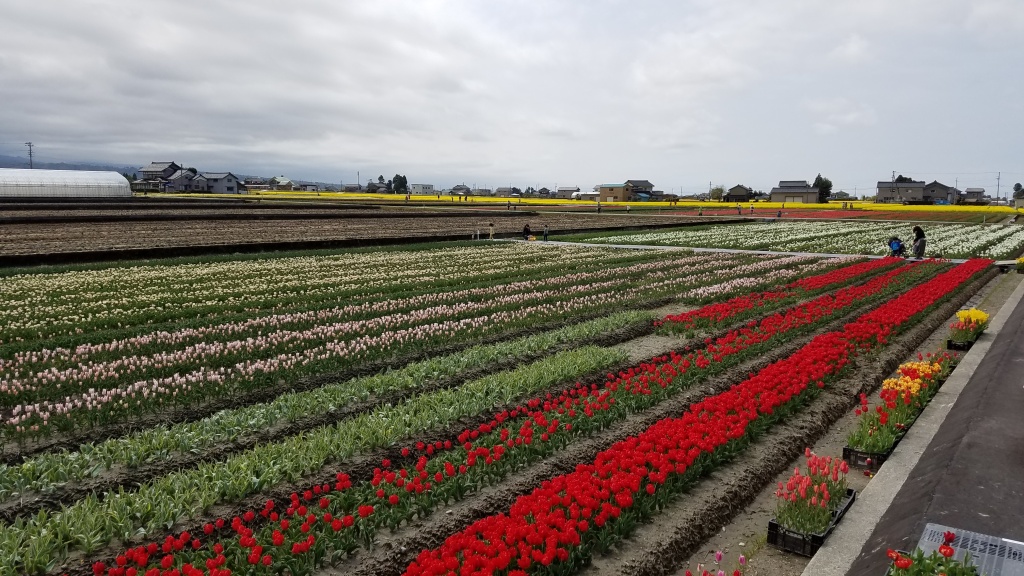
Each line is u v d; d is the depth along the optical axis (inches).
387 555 298.8
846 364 596.4
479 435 439.8
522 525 280.7
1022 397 463.8
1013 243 2057.1
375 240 1916.8
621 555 299.7
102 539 301.6
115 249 1486.2
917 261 1515.7
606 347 690.8
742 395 462.0
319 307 915.4
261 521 329.1
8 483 357.7
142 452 393.7
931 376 528.4
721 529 339.3
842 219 3676.2
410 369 577.6
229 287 1096.8
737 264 1446.9
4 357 641.0
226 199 4763.8
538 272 1318.9
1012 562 256.4
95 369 571.8
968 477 332.2
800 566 305.6
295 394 506.9
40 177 4630.9
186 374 572.7
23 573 279.4
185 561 285.9
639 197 7544.3
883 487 369.4
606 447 424.2
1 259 1310.3
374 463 394.6
